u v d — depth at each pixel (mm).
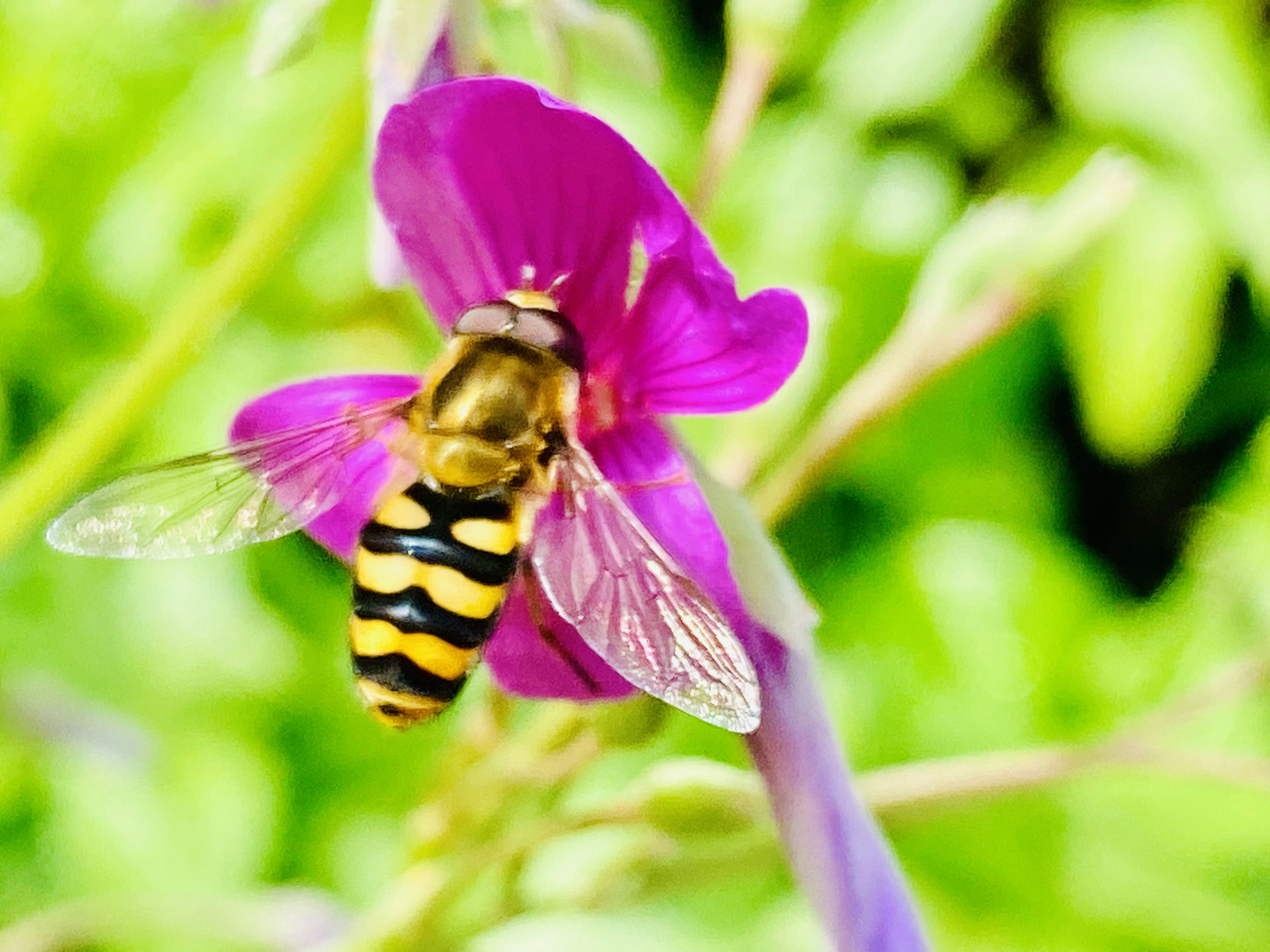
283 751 161
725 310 102
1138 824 164
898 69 189
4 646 156
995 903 163
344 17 172
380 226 104
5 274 173
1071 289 116
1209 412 203
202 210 177
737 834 107
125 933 124
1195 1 198
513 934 132
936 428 188
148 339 122
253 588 167
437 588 102
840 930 99
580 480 103
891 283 180
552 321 104
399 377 107
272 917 124
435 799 110
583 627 101
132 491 105
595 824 107
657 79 109
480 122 101
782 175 186
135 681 158
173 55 175
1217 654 168
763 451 113
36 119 171
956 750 168
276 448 106
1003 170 197
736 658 100
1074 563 188
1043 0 198
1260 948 160
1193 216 186
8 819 152
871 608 179
